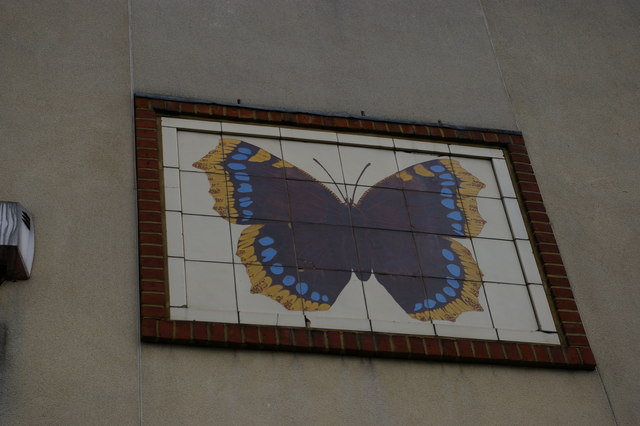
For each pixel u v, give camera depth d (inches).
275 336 376.2
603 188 468.8
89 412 344.2
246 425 356.2
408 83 478.3
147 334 363.3
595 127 491.8
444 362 391.2
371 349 382.9
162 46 452.1
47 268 372.2
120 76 435.8
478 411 382.0
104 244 384.5
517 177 457.7
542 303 418.6
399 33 497.4
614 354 414.0
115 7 458.3
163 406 352.5
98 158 406.9
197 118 432.5
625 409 398.9
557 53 517.0
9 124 405.4
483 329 403.9
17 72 422.0
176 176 411.2
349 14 495.5
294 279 396.8
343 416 367.2
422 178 444.8
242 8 479.2
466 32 510.0
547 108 491.8
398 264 413.7
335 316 390.9
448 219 435.2
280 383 368.8
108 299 371.2
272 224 410.0
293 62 467.2
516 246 434.9
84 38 442.6
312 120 446.0
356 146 446.3
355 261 409.1
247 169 423.8
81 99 422.6
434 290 410.3
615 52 526.9
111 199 397.1
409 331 394.0
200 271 388.8
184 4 470.9
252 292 389.1
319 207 421.4
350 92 465.4
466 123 471.8
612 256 445.7
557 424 387.2
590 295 430.0
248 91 450.0
